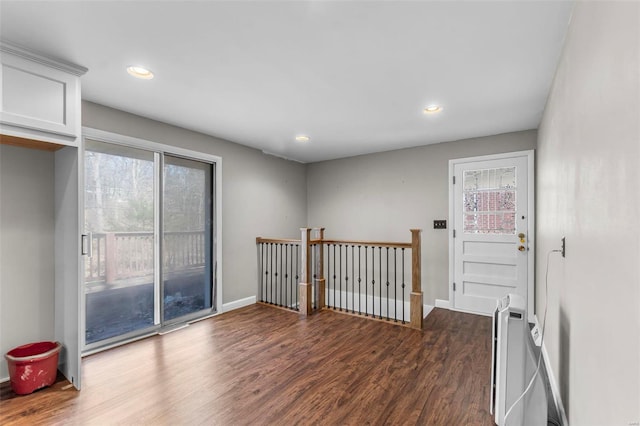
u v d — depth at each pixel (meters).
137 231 3.20
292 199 5.27
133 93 2.65
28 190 2.38
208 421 1.85
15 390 2.10
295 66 2.21
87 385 2.24
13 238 2.31
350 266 5.08
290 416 1.89
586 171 1.39
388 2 1.55
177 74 2.32
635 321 0.86
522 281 3.68
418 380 2.31
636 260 0.86
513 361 1.77
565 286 1.88
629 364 0.91
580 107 1.50
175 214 3.57
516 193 3.73
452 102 2.84
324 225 5.40
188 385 2.24
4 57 1.90
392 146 4.47
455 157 4.14
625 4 0.92
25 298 2.35
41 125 2.04
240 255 4.29
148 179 3.29
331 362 2.60
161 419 1.86
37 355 2.16
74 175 2.27
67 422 1.83
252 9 1.61
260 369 2.47
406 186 4.54
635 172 0.86
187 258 3.68
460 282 4.09
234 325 3.51
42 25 1.74
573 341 1.64
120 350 2.83
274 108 3.00
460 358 2.67
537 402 1.75
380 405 2.00
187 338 3.12
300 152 4.84
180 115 3.18
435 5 1.58
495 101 2.81
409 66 2.20
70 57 2.08
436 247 4.28
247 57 2.09
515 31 1.79
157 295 3.33
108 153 2.99
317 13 1.64
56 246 2.47
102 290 2.93
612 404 1.05
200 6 1.58
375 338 3.13
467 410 1.95
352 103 2.87
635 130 0.85
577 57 1.54
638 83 0.83
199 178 3.84
